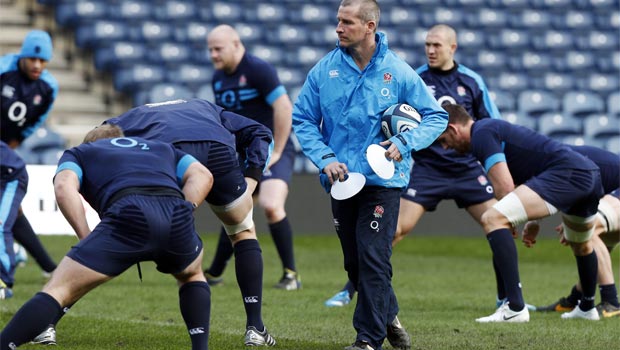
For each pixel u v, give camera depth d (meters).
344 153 19.70
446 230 54.31
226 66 33.66
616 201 28.16
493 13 71.19
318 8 68.25
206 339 16.91
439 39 30.61
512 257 25.64
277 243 33.97
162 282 35.00
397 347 20.80
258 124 21.47
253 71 33.44
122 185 16.22
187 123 19.67
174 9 65.56
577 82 68.25
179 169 17.28
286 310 27.95
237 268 21.22
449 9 70.94
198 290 16.86
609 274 28.14
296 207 52.47
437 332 23.59
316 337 22.70
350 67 19.72
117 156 16.72
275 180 34.16
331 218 52.91
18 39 62.56
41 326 15.57
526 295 33.34
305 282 36.09
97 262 15.69
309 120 20.11
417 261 44.72
